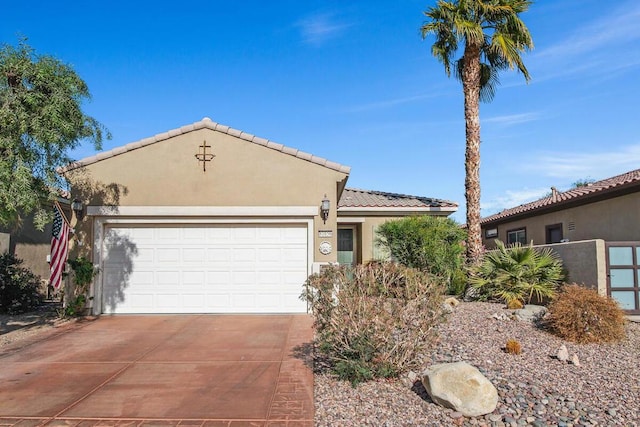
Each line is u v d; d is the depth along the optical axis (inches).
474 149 647.8
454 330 393.7
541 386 261.9
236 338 387.5
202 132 506.3
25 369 305.1
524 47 650.2
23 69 373.1
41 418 225.3
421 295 273.3
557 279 510.0
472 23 625.9
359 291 274.2
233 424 218.5
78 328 430.9
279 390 262.2
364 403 240.8
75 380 281.6
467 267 596.1
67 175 495.5
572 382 271.3
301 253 509.0
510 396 244.5
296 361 319.6
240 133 506.0
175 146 504.1
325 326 277.4
